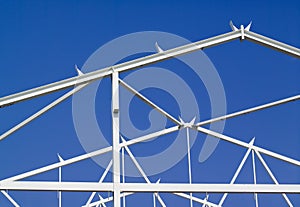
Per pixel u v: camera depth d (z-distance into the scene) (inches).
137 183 636.1
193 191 647.8
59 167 688.4
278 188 663.1
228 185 655.8
